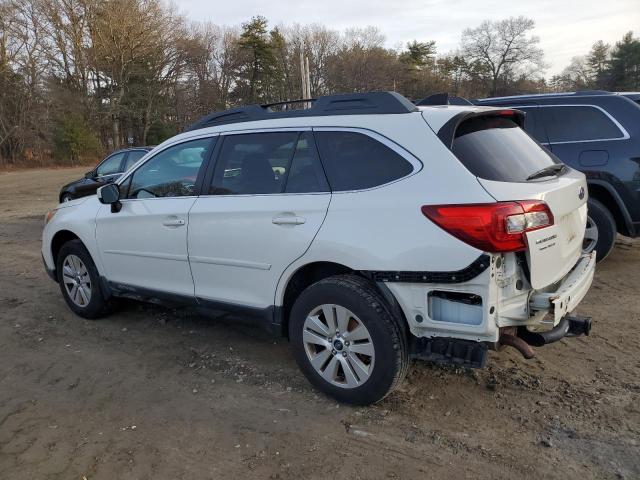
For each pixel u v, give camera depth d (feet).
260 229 12.06
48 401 12.30
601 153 19.42
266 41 216.13
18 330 16.81
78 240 17.28
